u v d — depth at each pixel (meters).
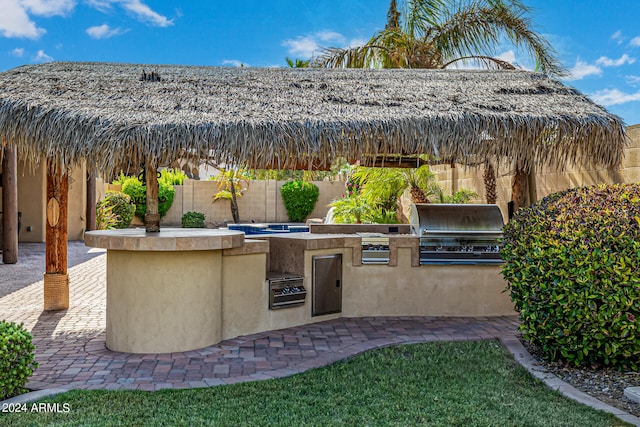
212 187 25.66
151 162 5.55
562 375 5.08
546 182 9.48
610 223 4.94
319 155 6.07
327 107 6.48
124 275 5.87
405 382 4.89
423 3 13.55
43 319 7.54
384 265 7.69
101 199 21.70
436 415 4.13
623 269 4.66
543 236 5.29
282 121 5.88
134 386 4.73
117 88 6.77
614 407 4.30
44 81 6.89
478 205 8.28
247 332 6.59
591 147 6.39
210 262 6.07
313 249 7.23
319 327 7.00
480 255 7.75
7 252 13.08
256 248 6.66
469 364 5.41
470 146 6.24
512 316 7.77
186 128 5.55
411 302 7.75
